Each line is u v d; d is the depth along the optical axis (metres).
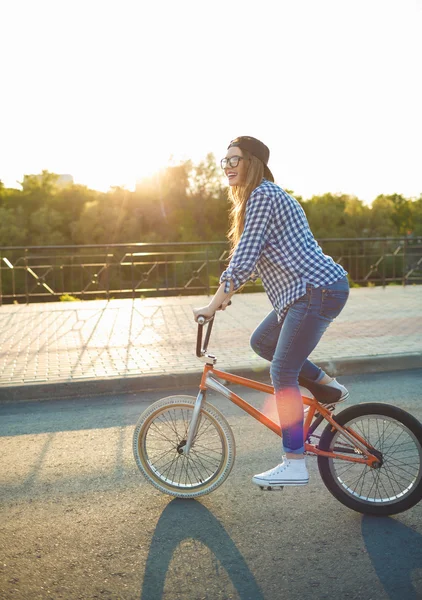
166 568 2.57
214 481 3.21
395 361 5.91
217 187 53.09
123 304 10.56
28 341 7.18
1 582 2.48
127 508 3.14
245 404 3.13
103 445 4.05
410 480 3.03
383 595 2.35
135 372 5.52
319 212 50.94
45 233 53.97
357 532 2.86
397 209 52.75
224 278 2.80
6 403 5.09
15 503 3.21
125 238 52.28
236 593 2.38
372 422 3.08
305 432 3.08
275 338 3.06
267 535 2.84
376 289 12.41
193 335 7.37
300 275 2.82
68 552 2.71
